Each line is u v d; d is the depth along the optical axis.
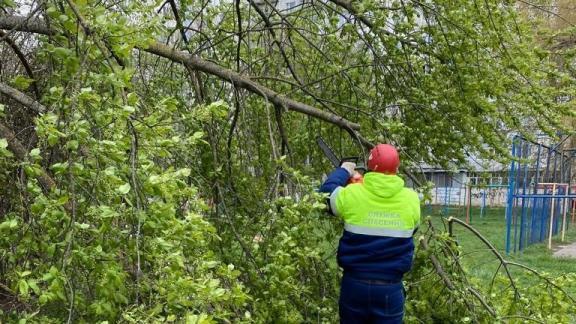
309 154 5.40
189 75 4.45
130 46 1.96
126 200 1.81
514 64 4.50
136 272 1.96
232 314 2.41
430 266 3.85
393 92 5.05
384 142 4.61
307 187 3.32
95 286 1.89
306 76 5.56
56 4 2.07
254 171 4.73
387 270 3.46
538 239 13.27
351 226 3.50
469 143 5.11
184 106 4.43
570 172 15.91
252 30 4.67
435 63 5.08
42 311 2.04
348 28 4.84
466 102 4.87
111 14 2.01
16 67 3.82
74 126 1.74
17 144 2.48
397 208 3.47
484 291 4.08
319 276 3.64
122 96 2.09
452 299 3.71
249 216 3.96
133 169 1.87
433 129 5.02
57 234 1.87
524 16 5.39
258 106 5.09
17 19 2.94
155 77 4.69
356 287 3.49
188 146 2.75
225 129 4.40
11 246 2.02
